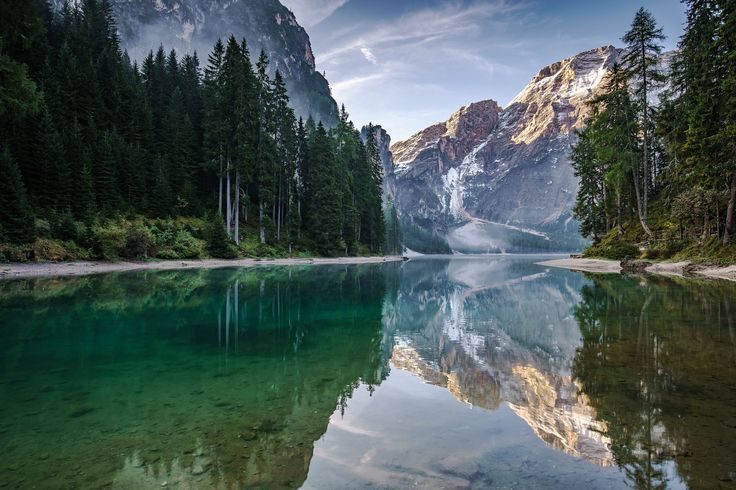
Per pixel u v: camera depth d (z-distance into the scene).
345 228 69.19
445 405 5.23
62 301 14.25
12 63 14.49
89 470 3.47
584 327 10.59
